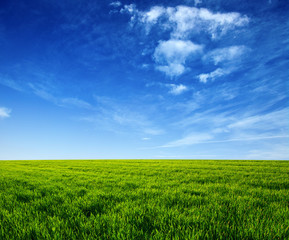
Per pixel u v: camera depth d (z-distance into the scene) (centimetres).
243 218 354
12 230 317
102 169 1477
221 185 719
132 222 332
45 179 940
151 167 1612
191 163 2117
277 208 414
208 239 270
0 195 577
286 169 1372
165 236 278
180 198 498
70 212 397
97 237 282
